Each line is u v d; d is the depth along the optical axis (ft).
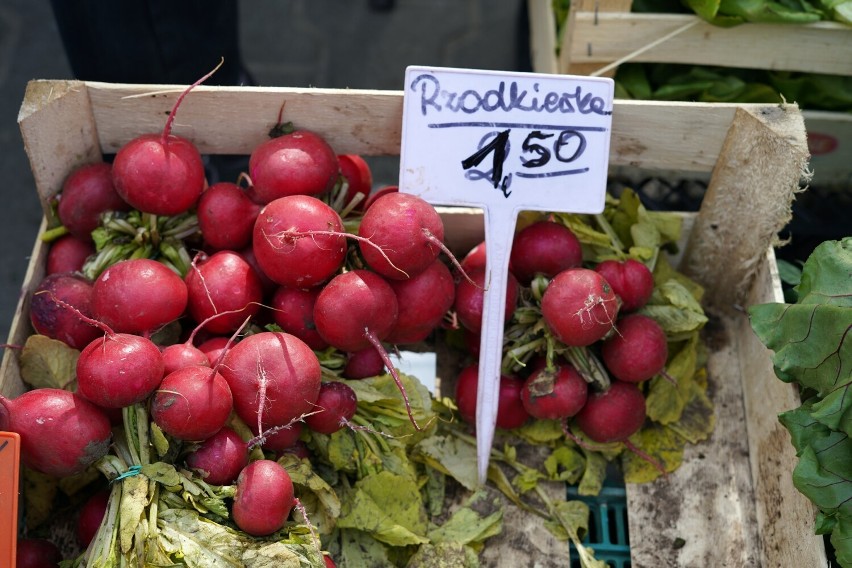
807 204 8.07
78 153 5.92
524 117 5.58
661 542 5.77
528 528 5.82
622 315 5.95
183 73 8.25
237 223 5.53
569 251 5.83
